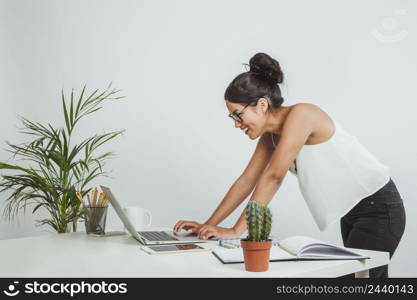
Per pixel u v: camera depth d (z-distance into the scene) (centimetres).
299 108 168
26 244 157
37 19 308
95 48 310
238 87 168
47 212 299
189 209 306
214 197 307
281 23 304
